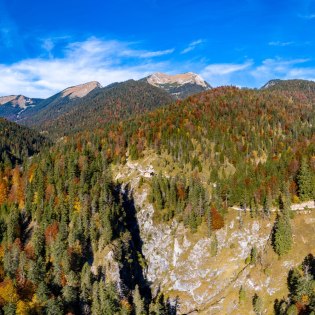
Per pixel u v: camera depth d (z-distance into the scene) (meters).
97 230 154.62
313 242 154.88
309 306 130.38
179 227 174.62
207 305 153.25
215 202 178.00
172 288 162.25
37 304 125.12
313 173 180.50
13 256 146.12
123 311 128.12
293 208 173.88
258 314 141.75
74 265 143.25
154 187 184.88
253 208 173.25
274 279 148.75
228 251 165.62
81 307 129.88
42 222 162.25
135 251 167.00
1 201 194.25
